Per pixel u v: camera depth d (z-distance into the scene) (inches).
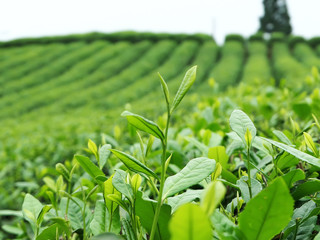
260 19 1868.8
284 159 37.8
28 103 693.9
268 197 21.6
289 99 94.7
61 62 1127.0
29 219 35.9
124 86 896.9
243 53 1301.7
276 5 1831.9
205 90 562.9
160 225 28.7
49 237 33.0
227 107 108.1
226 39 1425.9
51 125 216.8
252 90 143.1
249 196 32.6
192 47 1278.3
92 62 1110.4
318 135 63.0
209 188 17.2
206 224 16.4
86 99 669.3
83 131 157.8
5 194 118.9
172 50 1295.5
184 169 28.5
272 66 1035.3
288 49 1320.1
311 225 29.8
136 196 29.2
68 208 39.9
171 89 511.2
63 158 132.8
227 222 23.4
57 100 734.5
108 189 31.4
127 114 25.8
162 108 169.3
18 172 131.1
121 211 33.8
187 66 1122.0
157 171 48.0
